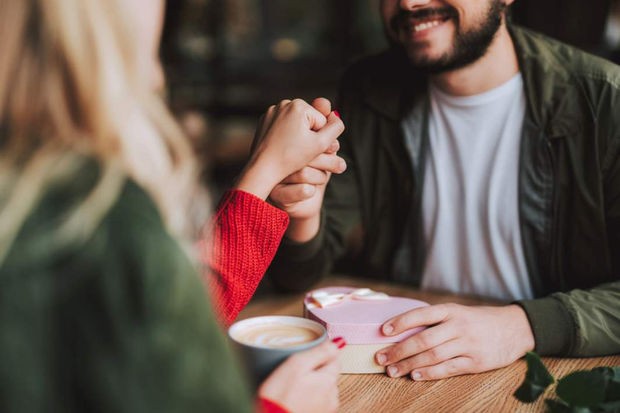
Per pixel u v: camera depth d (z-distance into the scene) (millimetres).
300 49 5996
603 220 1362
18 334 450
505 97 1458
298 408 750
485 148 1494
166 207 563
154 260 471
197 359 479
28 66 500
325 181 1183
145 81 572
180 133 615
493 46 1414
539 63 1401
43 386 453
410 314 1032
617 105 1329
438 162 1552
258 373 802
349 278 1530
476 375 1022
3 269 455
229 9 5680
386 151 1599
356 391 955
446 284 1586
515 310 1118
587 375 872
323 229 1379
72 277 460
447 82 1474
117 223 473
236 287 1030
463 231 1546
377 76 1593
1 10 498
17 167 488
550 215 1409
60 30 491
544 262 1444
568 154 1379
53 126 504
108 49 508
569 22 2053
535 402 931
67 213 468
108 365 452
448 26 1367
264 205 1041
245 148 3928
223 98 4523
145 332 459
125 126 531
